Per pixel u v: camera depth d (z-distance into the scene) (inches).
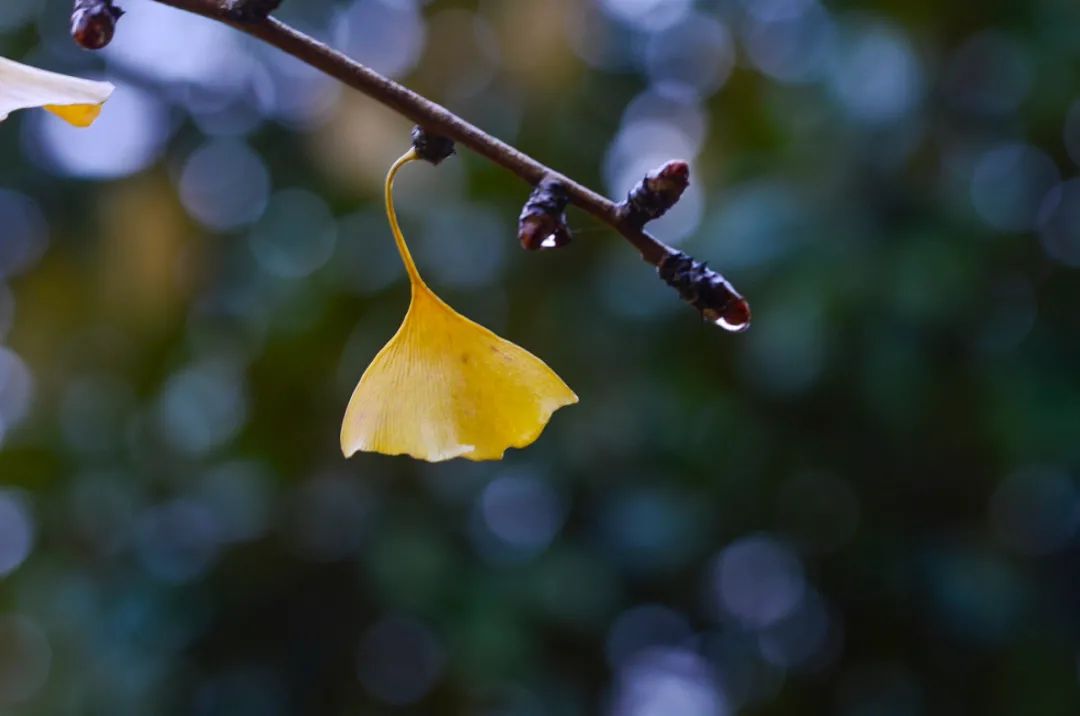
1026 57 57.6
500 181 62.3
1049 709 58.2
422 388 30.3
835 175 55.5
